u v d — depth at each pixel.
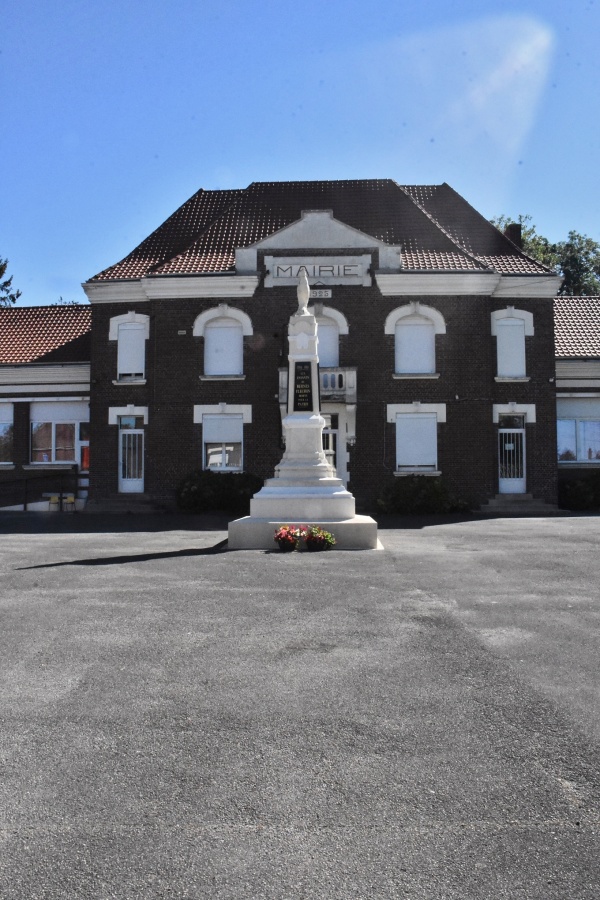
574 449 30.02
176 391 28.30
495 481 28.25
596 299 33.47
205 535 18.56
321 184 32.53
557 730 5.22
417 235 29.94
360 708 5.64
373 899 3.40
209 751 4.91
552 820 4.06
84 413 31.06
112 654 7.04
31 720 5.43
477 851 3.77
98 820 4.08
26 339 32.75
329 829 3.97
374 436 27.81
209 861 3.70
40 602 9.36
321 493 16.09
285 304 28.16
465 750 4.91
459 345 27.95
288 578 11.09
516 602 9.32
